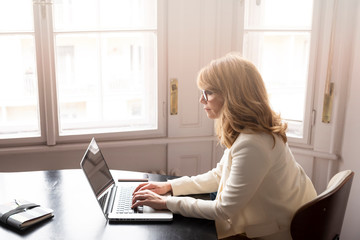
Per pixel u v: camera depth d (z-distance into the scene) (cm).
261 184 147
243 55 254
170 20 245
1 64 238
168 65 251
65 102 251
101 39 248
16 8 230
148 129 258
